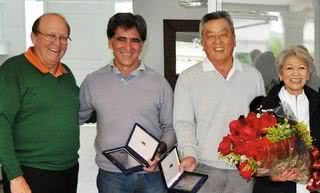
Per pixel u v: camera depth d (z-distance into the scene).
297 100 2.19
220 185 2.19
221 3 3.15
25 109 2.13
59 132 2.20
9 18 6.62
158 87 2.36
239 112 2.18
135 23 2.27
